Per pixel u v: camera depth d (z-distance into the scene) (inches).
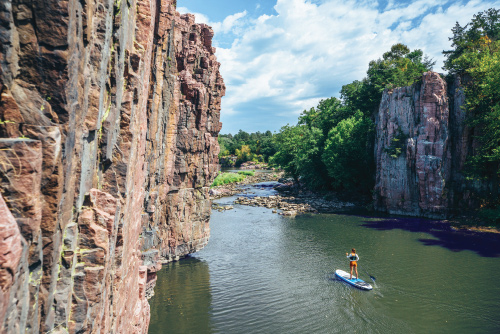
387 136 2102.6
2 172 167.6
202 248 1254.9
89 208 258.5
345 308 799.1
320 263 1126.4
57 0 185.6
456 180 1905.8
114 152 331.6
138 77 369.7
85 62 240.5
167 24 901.2
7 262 150.6
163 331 680.4
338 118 2989.7
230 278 982.4
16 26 180.7
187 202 1151.6
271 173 4825.3
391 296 868.0
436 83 1897.1
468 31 2309.3
